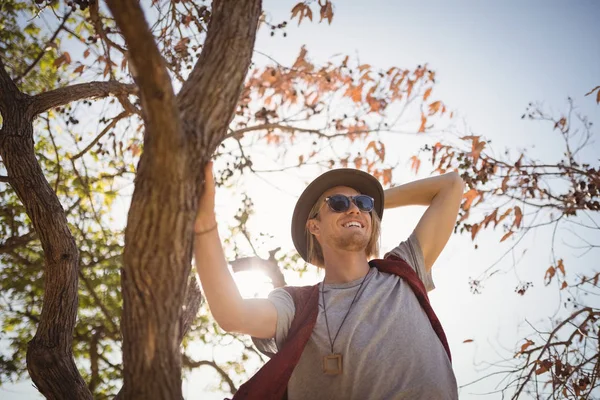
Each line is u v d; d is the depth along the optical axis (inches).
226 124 91.0
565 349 195.0
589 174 245.6
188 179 82.5
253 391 112.7
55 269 137.0
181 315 88.0
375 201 150.5
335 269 135.0
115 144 238.2
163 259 82.7
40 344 133.7
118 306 326.0
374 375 115.5
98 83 170.6
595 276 225.6
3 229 309.9
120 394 117.3
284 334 123.0
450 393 118.0
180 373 88.4
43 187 141.3
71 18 254.2
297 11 205.0
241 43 93.4
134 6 69.4
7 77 153.4
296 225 150.0
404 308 123.8
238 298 106.7
